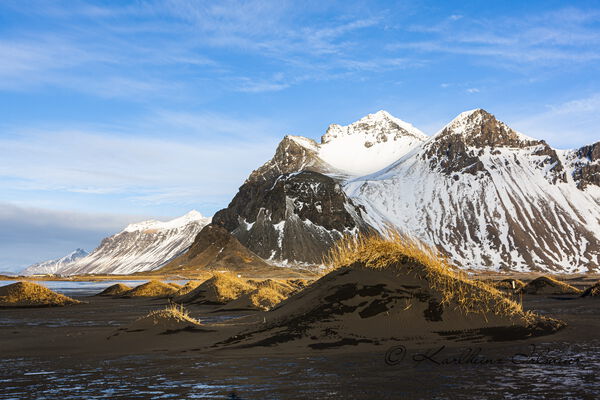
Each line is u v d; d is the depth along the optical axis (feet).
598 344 41.98
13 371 35.06
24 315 95.96
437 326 45.37
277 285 114.73
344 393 26.71
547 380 29.50
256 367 34.58
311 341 42.55
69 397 26.99
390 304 47.44
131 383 30.25
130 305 125.39
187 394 27.17
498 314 48.57
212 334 47.47
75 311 106.52
